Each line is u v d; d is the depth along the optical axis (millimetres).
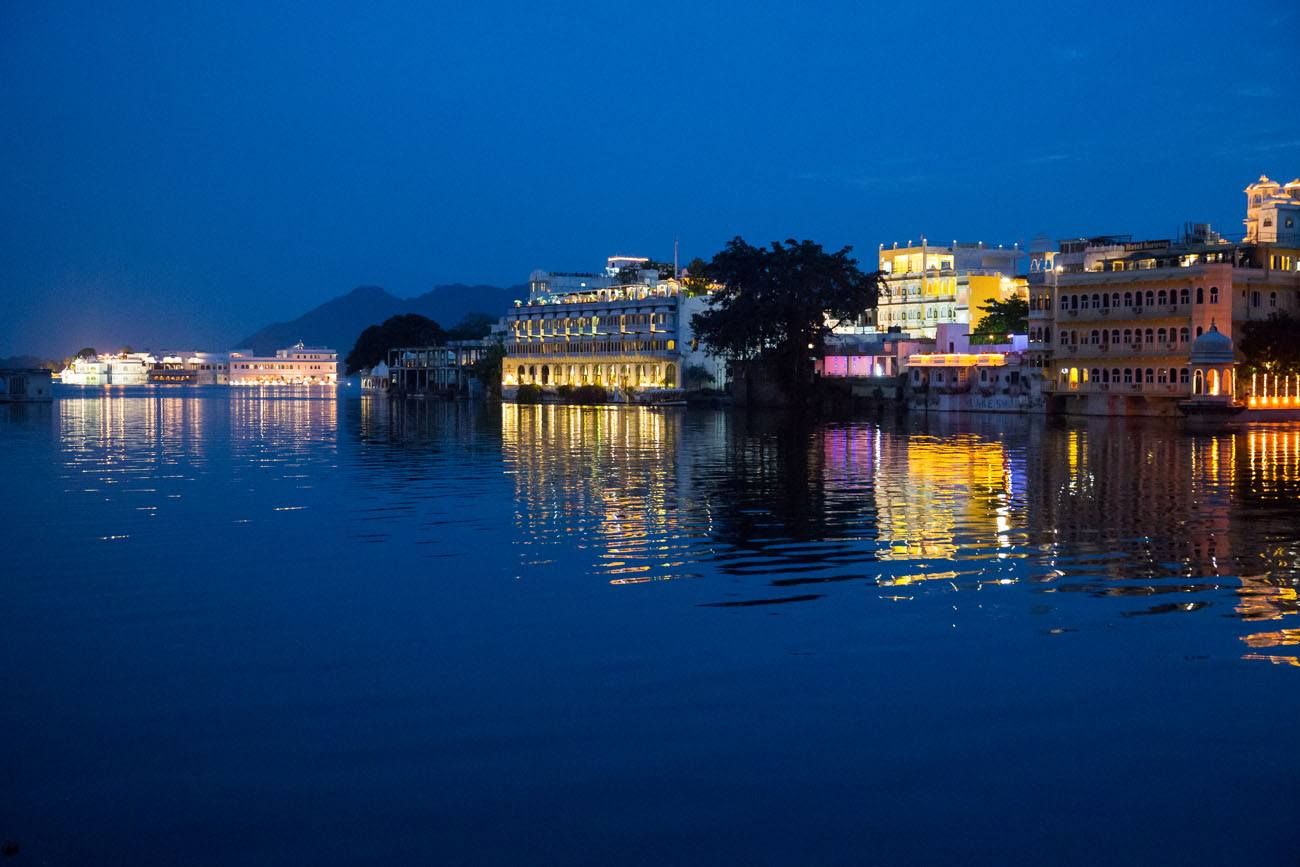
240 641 20359
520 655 19266
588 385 159750
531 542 30688
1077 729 15602
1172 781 13977
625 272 183375
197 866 12219
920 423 94750
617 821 13062
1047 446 65438
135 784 14180
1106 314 99875
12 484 47188
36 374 173875
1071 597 23234
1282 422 88562
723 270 127375
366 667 18703
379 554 28953
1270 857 12195
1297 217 105000
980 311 143000
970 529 32406
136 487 45844
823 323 129250
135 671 18625
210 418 117438
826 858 12227
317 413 132000
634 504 38781
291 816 13281
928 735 15422
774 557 28062
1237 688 17234
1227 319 91188
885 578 25328
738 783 13992
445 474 50719
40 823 13188
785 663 18625
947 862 12148
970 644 19672
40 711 16734
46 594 24266
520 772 14359
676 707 16578
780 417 109625
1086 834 12703
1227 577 25219
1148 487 42750
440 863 12211
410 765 14617
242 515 36656
